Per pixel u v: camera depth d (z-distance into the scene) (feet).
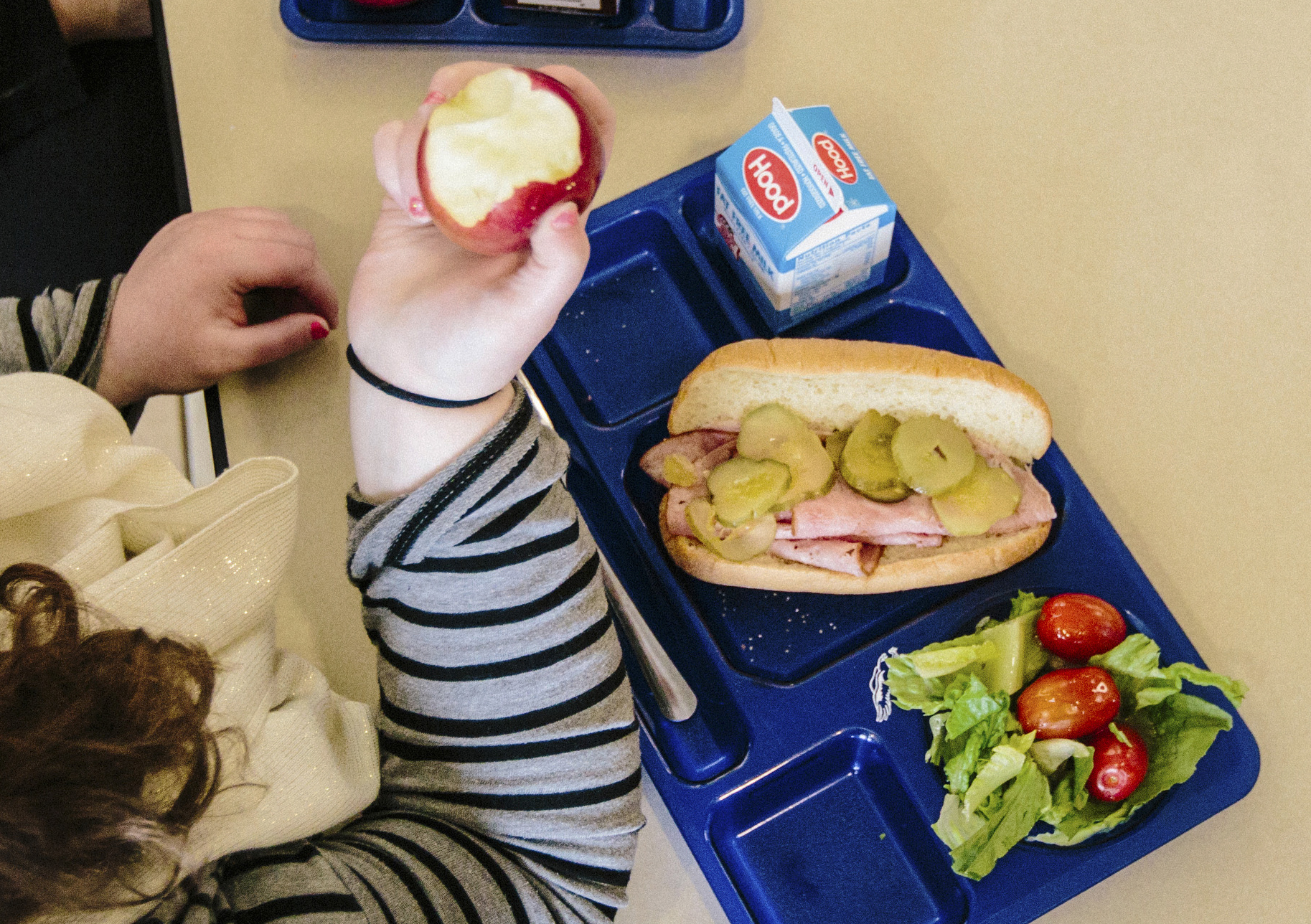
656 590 4.32
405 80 4.60
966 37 4.59
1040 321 4.31
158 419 4.25
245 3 4.69
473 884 2.76
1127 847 3.69
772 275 4.10
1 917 1.88
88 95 6.02
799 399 4.28
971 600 4.12
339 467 4.12
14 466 2.43
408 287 2.81
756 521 4.13
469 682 2.91
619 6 4.62
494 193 2.47
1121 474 4.15
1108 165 4.43
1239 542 4.05
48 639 2.02
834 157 3.97
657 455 4.36
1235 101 4.46
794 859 3.98
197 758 2.08
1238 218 4.34
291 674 2.84
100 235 5.96
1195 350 4.23
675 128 4.57
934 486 4.05
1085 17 4.58
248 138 4.54
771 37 4.63
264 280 3.93
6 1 5.48
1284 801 3.76
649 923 3.74
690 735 4.04
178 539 2.63
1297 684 3.87
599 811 2.99
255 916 2.52
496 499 2.81
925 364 4.05
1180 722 3.67
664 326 4.63
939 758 3.85
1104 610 3.73
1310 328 4.22
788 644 4.19
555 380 4.43
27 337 3.67
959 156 4.48
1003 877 3.72
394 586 2.91
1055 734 3.58
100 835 1.85
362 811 3.02
